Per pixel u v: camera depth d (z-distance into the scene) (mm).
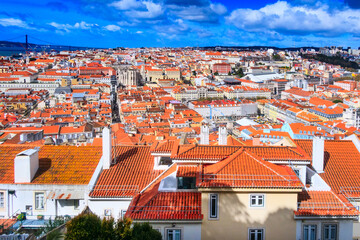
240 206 41375
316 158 54969
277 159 48438
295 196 41594
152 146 56844
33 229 47094
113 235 35188
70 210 50844
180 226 41188
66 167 54406
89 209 48969
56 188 50906
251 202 41438
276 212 41500
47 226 44562
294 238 41719
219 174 42844
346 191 51062
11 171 53188
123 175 52875
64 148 58500
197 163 47750
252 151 49719
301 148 56344
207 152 48781
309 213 41469
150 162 56438
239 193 41281
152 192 46875
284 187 40938
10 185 50750
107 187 50344
